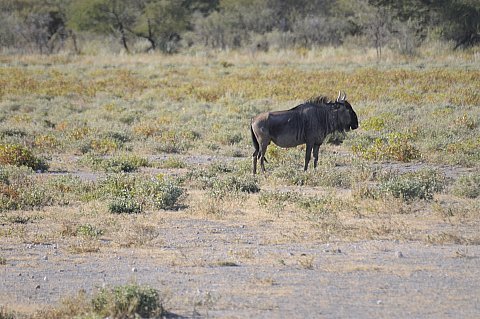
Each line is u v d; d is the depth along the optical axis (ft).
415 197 124.98
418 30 476.54
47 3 623.77
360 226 106.73
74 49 532.32
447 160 175.94
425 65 375.25
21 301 72.49
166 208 123.44
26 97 294.46
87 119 249.55
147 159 183.21
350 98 277.85
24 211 121.08
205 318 65.72
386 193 125.59
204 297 71.56
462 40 469.16
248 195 132.67
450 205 120.06
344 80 322.96
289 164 167.94
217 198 127.34
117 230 106.01
